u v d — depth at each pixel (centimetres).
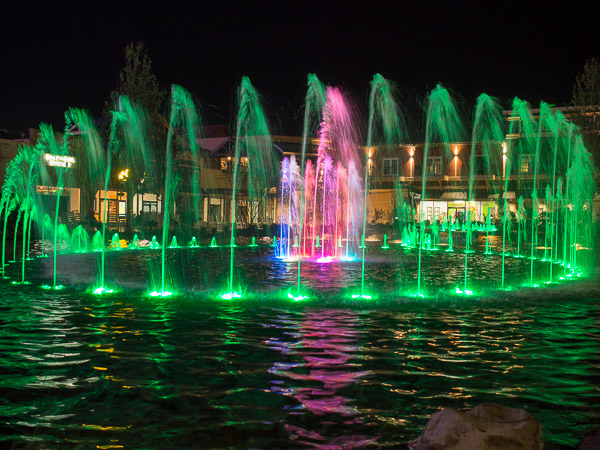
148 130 3797
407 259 2406
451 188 5138
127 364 657
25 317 948
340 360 681
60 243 3053
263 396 547
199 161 4900
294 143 5272
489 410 434
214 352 715
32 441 443
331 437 453
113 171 3825
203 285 1402
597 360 690
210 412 505
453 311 1041
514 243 3572
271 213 5031
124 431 462
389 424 480
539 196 4722
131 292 1262
